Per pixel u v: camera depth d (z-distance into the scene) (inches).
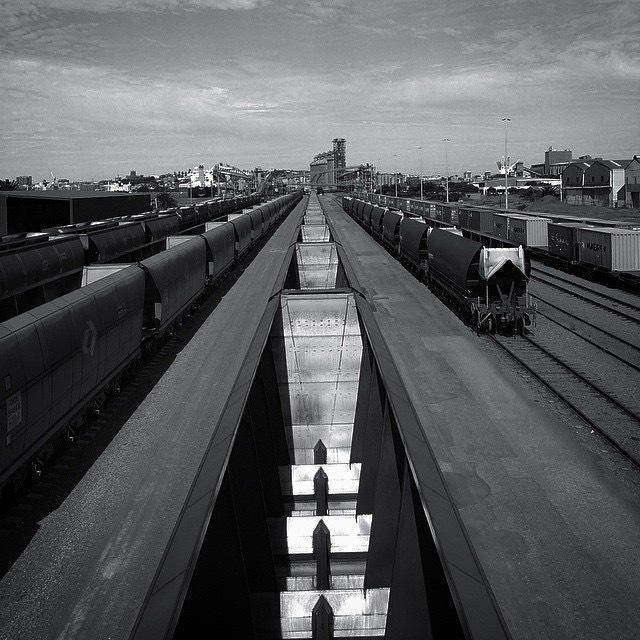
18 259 620.7
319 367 524.4
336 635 286.0
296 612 286.8
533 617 310.5
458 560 181.5
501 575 344.2
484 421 568.4
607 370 708.0
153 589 166.7
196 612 193.6
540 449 507.5
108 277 605.3
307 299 521.0
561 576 343.0
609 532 385.7
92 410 551.8
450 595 186.7
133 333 641.0
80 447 499.5
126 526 379.9
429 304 1107.9
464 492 438.9
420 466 232.5
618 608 316.5
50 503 409.7
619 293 1168.2
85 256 841.5
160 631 148.0
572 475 462.0
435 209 2370.8
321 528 332.2
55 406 441.7
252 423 337.7
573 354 777.6
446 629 197.2
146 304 734.5
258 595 288.5
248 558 288.8
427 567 224.1
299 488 415.8
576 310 1035.3
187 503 203.9
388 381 319.9
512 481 454.0
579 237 1360.7
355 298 516.4
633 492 435.8
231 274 1448.1
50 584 323.6
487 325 897.5
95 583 323.9
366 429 387.5
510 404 610.5
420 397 633.6
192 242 983.0
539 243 1648.6
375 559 308.7
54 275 704.4
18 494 418.0
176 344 821.2
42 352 413.7
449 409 599.5
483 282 877.2
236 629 228.8
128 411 580.4
